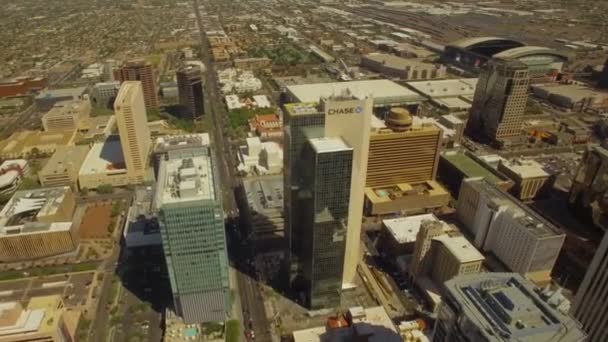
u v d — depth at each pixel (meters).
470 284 138.75
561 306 132.75
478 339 125.50
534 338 121.44
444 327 141.88
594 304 184.50
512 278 141.50
